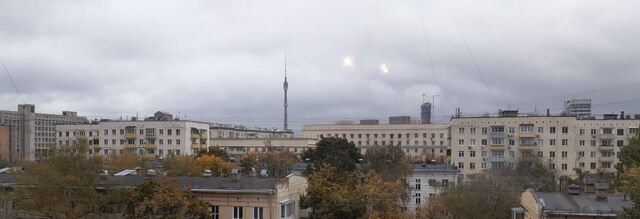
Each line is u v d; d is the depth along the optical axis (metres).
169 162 75.06
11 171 50.03
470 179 69.31
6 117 141.25
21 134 143.62
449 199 52.19
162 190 41.53
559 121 109.81
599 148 111.88
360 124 186.50
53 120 158.25
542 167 88.31
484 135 112.38
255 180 49.62
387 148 85.62
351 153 91.38
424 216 52.97
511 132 111.31
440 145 176.88
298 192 53.00
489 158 111.62
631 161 44.81
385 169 77.81
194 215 42.47
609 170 105.94
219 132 188.00
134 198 43.16
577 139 112.50
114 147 139.88
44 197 42.59
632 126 111.25
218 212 46.81
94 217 45.31
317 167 73.75
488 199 52.03
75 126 144.12
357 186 51.97
